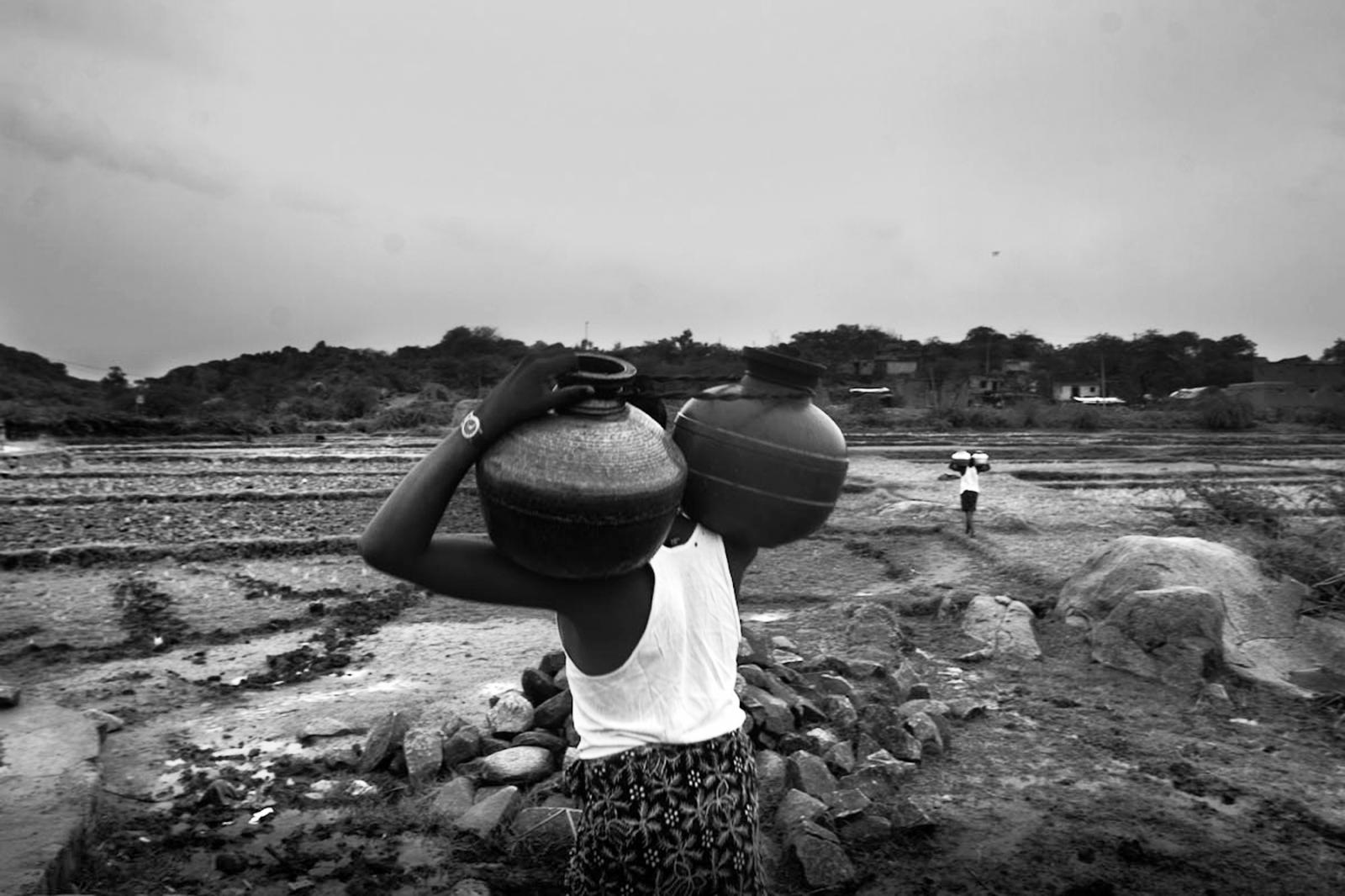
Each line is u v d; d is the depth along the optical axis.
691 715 2.41
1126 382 87.88
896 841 4.55
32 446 31.12
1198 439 40.75
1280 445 38.22
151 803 5.13
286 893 4.15
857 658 7.23
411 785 5.16
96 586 10.83
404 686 7.29
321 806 5.02
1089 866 4.38
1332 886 4.27
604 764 2.41
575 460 2.07
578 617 2.34
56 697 7.04
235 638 8.79
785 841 4.34
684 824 2.36
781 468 2.45
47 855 4.01
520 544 2.11
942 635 8.14
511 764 5.03
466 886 4.05
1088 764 5.54
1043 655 7.58
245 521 15.32
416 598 10.31
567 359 2.13
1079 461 29.06
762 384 2.55
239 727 6.35
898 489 18.83
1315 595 8.26
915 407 61.16
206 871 4.35
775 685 5.83
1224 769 5.52
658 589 2.38
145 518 15.62
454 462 2.15
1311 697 6.69
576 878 2.50
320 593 10.51
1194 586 7.61
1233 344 100.38
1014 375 82.25
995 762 5.53
